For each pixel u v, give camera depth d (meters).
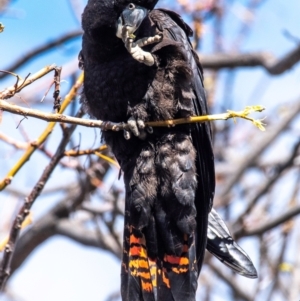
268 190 14.62
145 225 9.83
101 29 9.51
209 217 10.37
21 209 9.76
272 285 13.83
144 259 9.78
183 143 9.73
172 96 9.55
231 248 10.12
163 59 9.51
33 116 8.18
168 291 9.65
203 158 10.00
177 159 9.72
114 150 10.00
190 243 9.78
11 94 8.20
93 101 9.90
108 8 9.48
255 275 9.87
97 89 9.77
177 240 9.79
